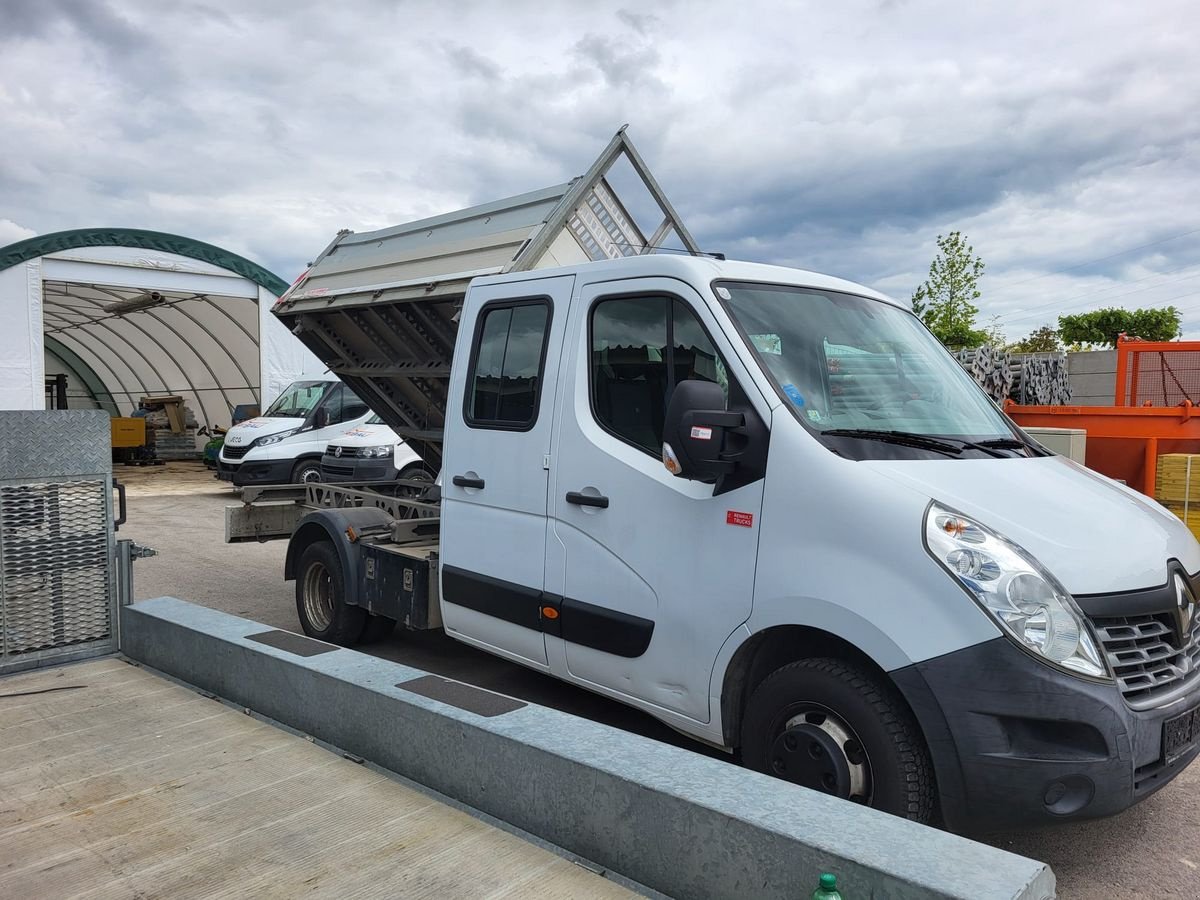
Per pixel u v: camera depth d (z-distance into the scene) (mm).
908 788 3021
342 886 2490
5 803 2986
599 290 4277
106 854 2658
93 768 3258
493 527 4652
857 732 3125
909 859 2035
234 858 2637
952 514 3066
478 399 4848
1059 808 2861
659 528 3803
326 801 3004
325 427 16656
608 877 2541
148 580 9117
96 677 4270
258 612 7684
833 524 3227
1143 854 3594
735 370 3613
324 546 6258
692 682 3668
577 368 4285
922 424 3816
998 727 2850
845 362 3924
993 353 9797
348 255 6969
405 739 3184
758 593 3404
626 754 2689
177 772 3229
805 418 3477
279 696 3717
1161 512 3785
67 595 4453
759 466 3473
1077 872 3451
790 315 3943
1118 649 2984
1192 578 3371
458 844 2725
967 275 23891
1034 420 8750
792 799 2369
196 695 4039
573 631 4180
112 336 30500
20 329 18922
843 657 3336
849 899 2043
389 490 7660
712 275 3900
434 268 5797
